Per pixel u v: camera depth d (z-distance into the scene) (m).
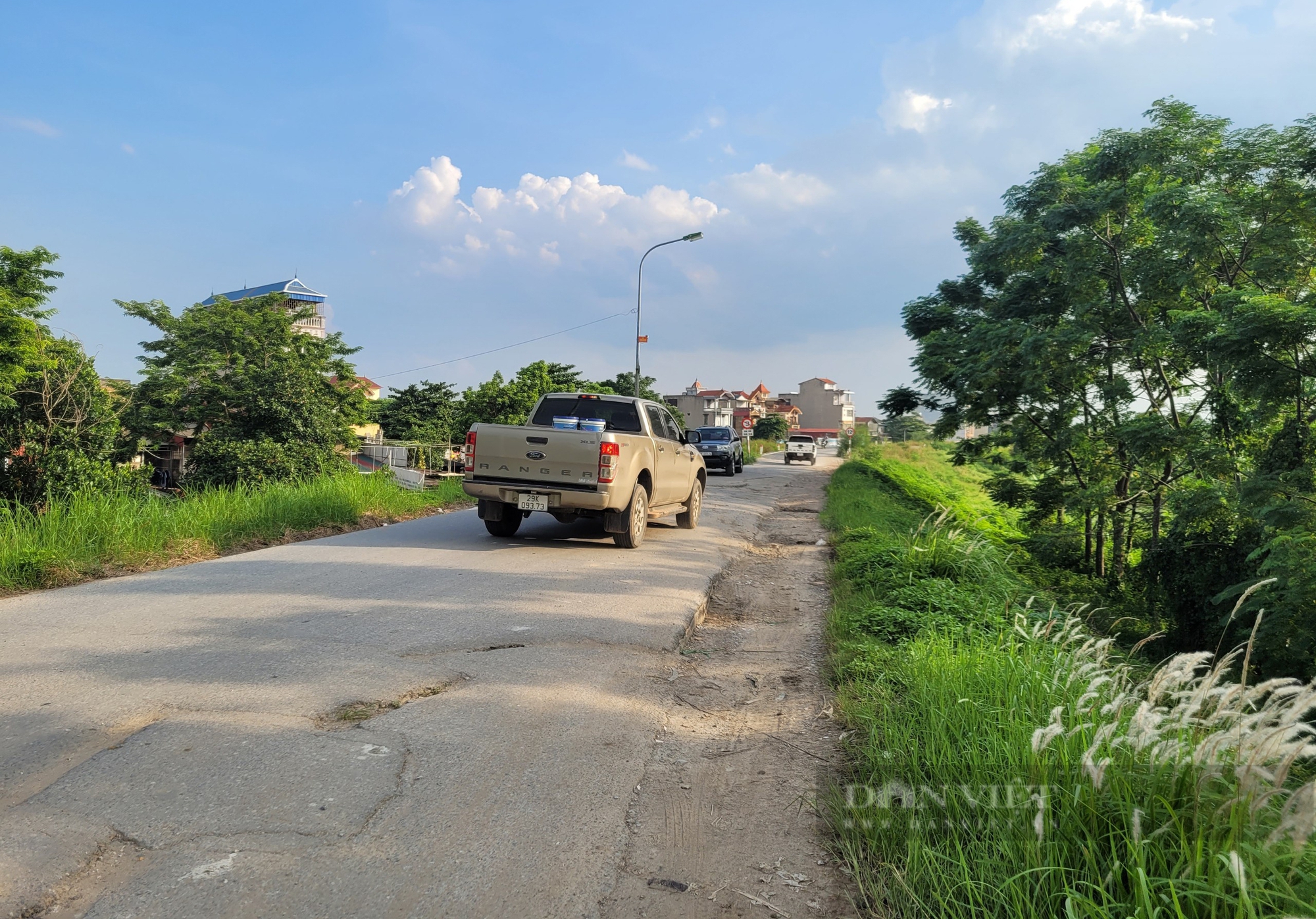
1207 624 14.90
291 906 2.51
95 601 6.52
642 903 2.68
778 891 2.80
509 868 2.81
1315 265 16.88
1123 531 22.11
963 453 26.31
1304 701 2.39
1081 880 2.55
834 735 4.33
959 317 27.38
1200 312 14.76
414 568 8.36
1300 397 13.28
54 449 13.33
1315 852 2.35
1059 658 4.68
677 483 12.25
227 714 4.09
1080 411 22.06
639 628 6.31
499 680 4.84
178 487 19.64
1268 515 12.15
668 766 3.83
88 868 2.67
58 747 3.59
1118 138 19.02
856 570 8.98
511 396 52.53
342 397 39.66
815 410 134.88
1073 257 19.98
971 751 3.43
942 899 2.60
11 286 23.77
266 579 7.56
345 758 3.62
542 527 12.20
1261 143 16.95
